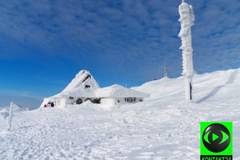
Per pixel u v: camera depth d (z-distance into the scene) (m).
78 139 15.20
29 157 10.65
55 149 12.31
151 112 22.77
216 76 49.12
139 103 37.94
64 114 36.47
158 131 14.70
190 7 26.89
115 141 13.38
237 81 35.75
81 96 52.44
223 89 30.36
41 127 23.45
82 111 38.00
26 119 34.38
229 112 17.62
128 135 14.76
